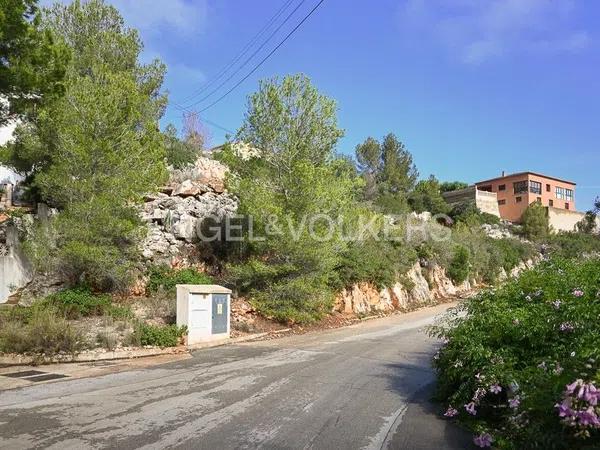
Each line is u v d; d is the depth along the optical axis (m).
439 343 14.37
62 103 14.45
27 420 6.43
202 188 20.06
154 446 5.45
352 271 21.25
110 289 15.12
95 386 8.55
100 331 12.32
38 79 12.12
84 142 14.12
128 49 19.27
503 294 7.91
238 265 17.25
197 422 6.41
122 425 6.24
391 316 22.41
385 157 53.94
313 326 17.83
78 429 6.06
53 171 14.29
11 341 10.73
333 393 8.21
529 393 4.92
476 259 35.22
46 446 5.43
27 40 12.13
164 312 14.34
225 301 14.32
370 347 13.46
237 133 17.77
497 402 6.26
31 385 8.60
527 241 45.53
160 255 17.30
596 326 5.53
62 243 14.05
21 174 17.39
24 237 15.02
